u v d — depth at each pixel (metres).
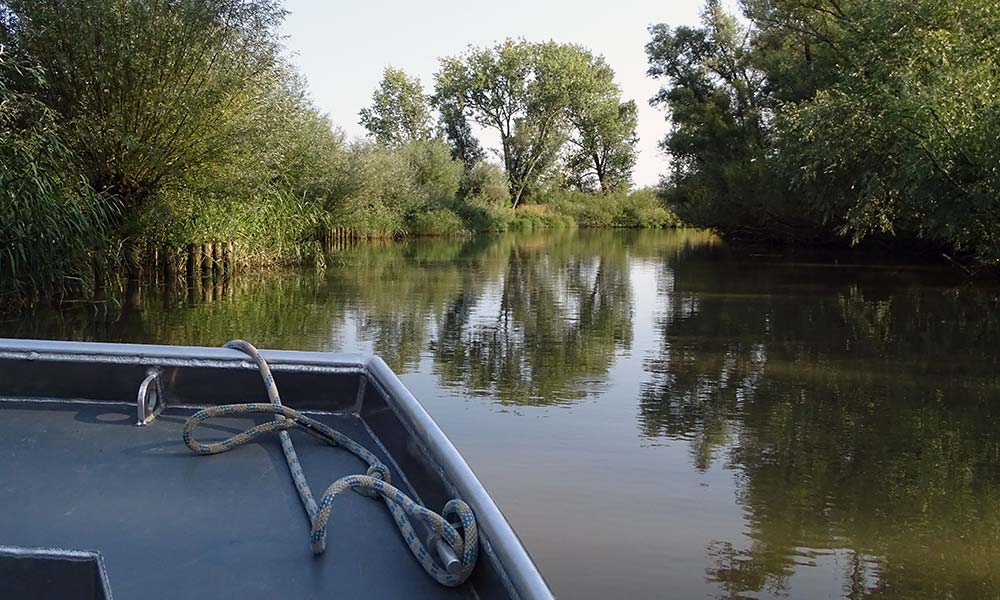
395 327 10.11
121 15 11.55
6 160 9.24
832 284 16.19
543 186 51.91
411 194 34.41
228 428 2.23
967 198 14.05
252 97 13.21
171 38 11.82
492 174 45.41
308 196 21.91
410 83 50.69
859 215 16.86
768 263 21.86
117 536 1.68
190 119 12.34
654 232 48.66
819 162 16.80
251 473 1.99
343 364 2.40
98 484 1.90
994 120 12.96
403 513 1.69
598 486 4.57
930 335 9.94
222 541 1.68
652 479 4.70
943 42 14.45
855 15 17.72
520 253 25.94
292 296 13.12
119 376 2.32
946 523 4.15
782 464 5.04
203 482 1.94
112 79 11.77
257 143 13.50
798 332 10.14
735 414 6.19
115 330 9.32
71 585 1.52
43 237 9.55
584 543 3.82
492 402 6.43
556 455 5.09
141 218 12.99
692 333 10.00
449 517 1.59
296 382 2.37
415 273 17.91
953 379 7.50
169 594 1.49
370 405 2.33
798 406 6.46
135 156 12.34
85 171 12.29
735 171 25.30
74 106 11.95
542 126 50.25
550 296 13.91
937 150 13.84
